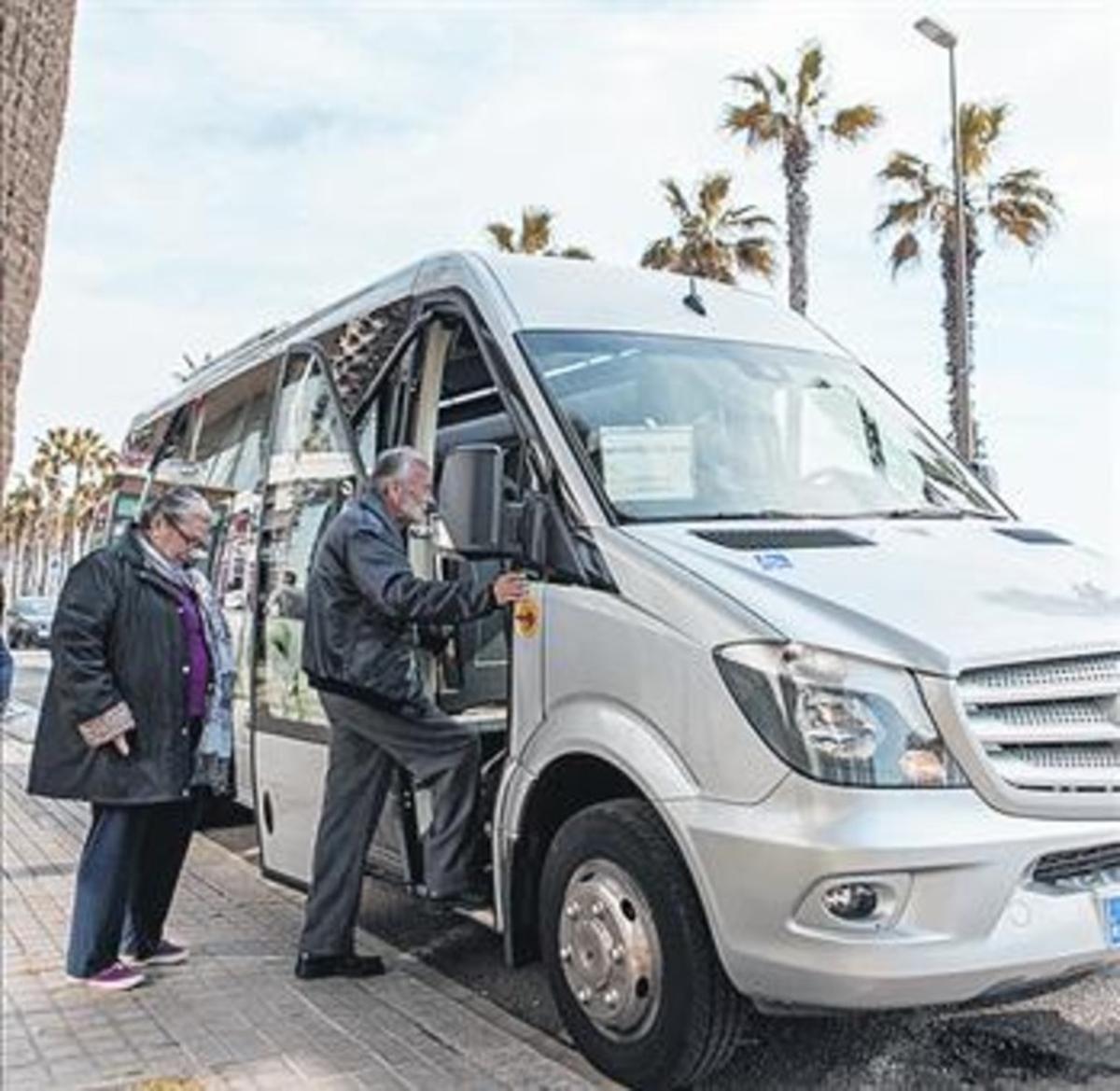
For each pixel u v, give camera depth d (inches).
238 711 278.8
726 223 1119.0
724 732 148.7
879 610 152.4
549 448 185.3
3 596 354.0
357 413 235.3
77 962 198.2
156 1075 162.7
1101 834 145.7
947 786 141.7
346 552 199.2
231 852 319.0
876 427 221.3
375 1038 176.9
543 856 182.4
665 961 154.4
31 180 94.0
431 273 223.9
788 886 140.6
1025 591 165.0
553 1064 166.6
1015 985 143.9
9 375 91.7
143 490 395.5
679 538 170.1
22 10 93.4
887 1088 166.1
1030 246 1052.5
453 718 208.1
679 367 207.6
